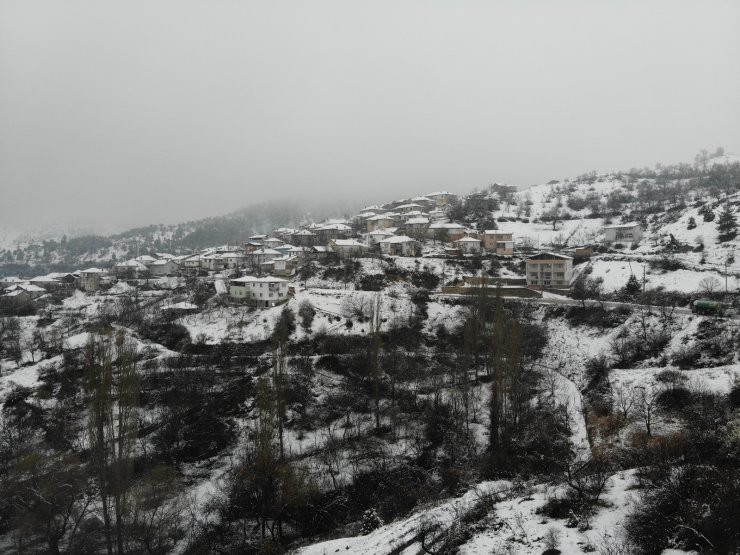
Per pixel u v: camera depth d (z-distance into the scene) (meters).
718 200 173.50
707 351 80.06
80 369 100.88
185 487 67.56
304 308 123.75
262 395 64.94
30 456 63.62
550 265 142.00
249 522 60.62
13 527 58.34
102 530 56.69
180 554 55.25
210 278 171.62
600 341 100.56
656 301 110.38
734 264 123.94
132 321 132.38
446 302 131.00
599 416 70.44
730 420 53.22
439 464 69.62
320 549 45.97
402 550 41.41
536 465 61.12
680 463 44.00
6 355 113.69
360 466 69.19
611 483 45.59
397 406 84.94
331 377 98.00
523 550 36.44
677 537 32.75
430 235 198.75
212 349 111.69
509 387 75.12
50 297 177.50
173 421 80.56
